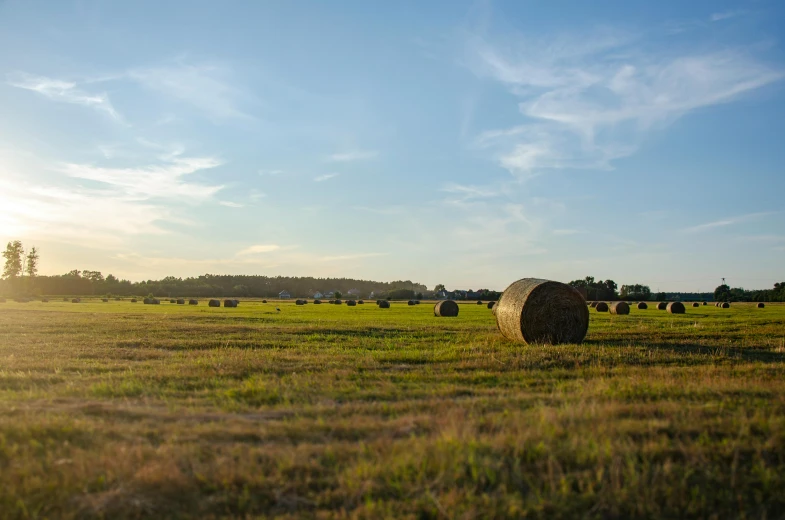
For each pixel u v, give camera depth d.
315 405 8.57
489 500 5.17
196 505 5.09
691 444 6.32
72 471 5.56
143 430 6.85
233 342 18.33
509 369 12.57
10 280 127.50
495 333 22.91
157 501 5.12
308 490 5.36
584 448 6.12
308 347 17.36
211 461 5.85
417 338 20.58
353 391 9.73
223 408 8.33
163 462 5.67
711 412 7.68
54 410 7.87
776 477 5.57
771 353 16.05
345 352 15.88
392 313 46.44
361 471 5.57
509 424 7.05
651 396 8.95
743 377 11.13
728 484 5.54
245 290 158.75
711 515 5.03
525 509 5.04
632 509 5.10
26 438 6.44
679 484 5.48
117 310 48.84
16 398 8.93
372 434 6.76
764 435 6.69
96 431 6.77
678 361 13.98
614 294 110.31
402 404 8.38
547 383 10.78
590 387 9.77
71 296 115.75
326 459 5.97
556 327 19.42
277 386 9.95
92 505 5.02
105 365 12.95
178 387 10.30
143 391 9.76
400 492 5.31
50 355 15.06
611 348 16.30
